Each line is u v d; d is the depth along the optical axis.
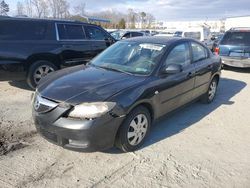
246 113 6.07
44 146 4.24
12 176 3.50
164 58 4.78
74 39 7.84
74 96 3.73
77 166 3.76
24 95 6.75
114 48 5.43
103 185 3.39
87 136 3.57
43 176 3.53
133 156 4.04
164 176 3.60
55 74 4.72
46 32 7.31
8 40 6.67
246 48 10.43
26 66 6.99
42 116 3.81
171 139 4.63
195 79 5.59
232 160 4.04
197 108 6.27
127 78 4.34
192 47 5.75
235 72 11.01
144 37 5.68
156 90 4.39
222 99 7.07
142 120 4.23
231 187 3.43
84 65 5.22
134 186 3.39
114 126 3.73
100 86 4.00
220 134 4.93
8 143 4.29
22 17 7.07
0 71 6.66
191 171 3.73
